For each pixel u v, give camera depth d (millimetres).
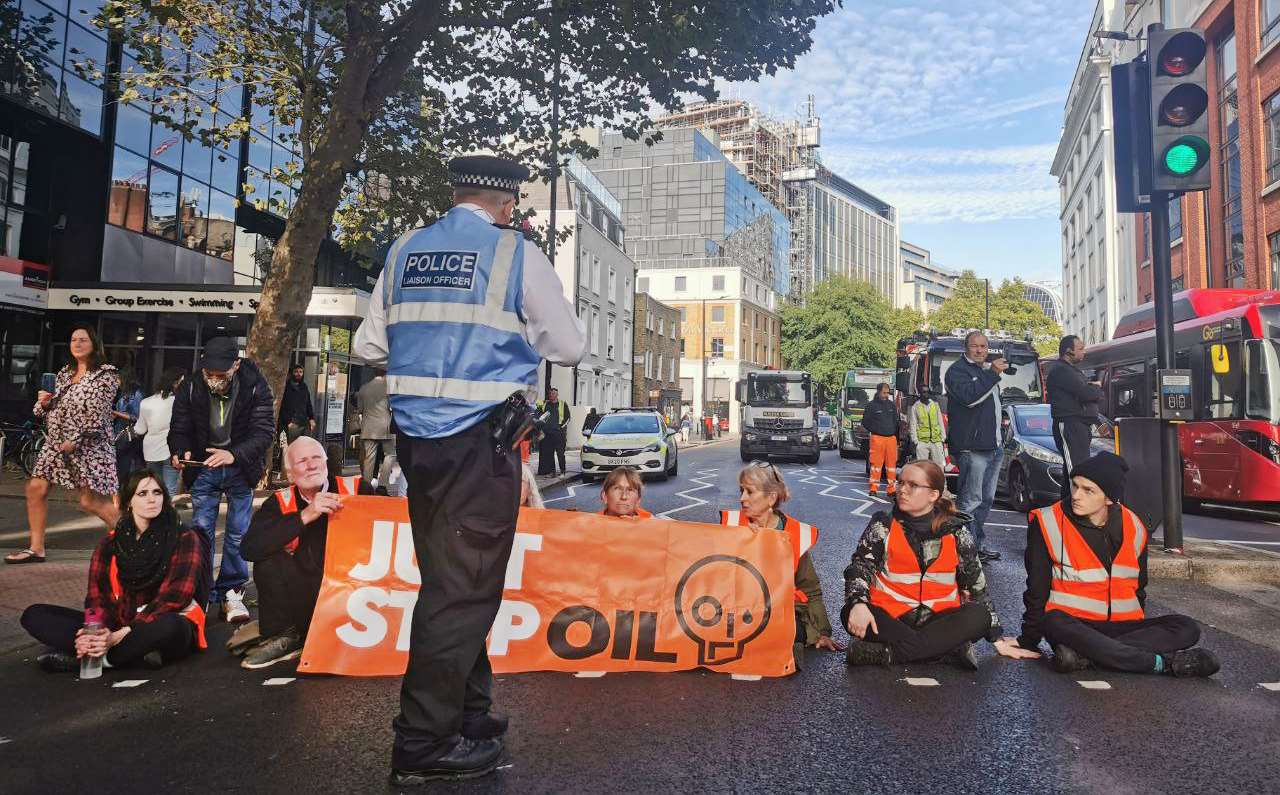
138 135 18656
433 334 2469
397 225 13336
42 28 15977
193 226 20344
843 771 2699
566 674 3896
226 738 2969
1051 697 3518
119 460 9469
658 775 2643
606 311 41344
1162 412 6645
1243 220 21484
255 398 5168
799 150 96875
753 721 3199
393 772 2523
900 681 3762
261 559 4004
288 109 11891
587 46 10438
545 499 12859
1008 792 2549
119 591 3963
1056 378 7277
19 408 16297
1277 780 2656
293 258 9094
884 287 126812
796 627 4383
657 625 3990
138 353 16469
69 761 2734
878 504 11953
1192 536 9188
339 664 3828
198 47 12320
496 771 2656
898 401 19062
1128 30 33969
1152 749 2916
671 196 78500
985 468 7133
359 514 4012
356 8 9008
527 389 2553
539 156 11930
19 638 4234
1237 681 3764
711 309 65688
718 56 10094
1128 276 36000
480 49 11336
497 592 2529
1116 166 6996
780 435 24359
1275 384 10750
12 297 15672
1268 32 20172
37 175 17672
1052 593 4105
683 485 15695
